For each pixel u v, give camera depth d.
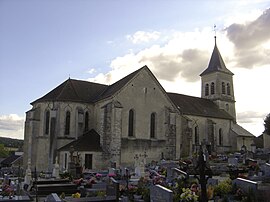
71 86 47.72
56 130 43.16
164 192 15.30
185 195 15.52
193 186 17.25
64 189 23.97
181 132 51.09
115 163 40.78
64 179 28.22
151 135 46.12
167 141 46.75
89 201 18.53
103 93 48.91
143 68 46.88
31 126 44.22
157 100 47.50
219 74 67.38
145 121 45.69
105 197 19.05
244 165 31.30
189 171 23.92
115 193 19.94
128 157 43.06
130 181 25.27
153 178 24.30
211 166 30.27
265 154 42.19
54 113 43.47
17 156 73.62
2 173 42.38
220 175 26.59
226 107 66.38
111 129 42.00
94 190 22.17
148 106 46.34
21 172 42.06
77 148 39.84
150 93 46.97
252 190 16.11
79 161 36.62
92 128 46.28
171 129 47.09
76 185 24.72
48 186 23.86
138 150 44.09
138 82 46.00
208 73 68.50
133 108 44.81
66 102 44.72
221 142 58.91
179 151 49.56
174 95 59.22
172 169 24.47
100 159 40.91
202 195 14.44
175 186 19.19
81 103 45.97
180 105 55.72
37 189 21.94
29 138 44.34
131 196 19.09
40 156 43.41
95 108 46.72
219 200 16.20
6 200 20.00
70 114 44.84
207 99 66.50
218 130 58.84
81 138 43.19
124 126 43.56
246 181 16.94
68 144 42.78
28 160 43.09
